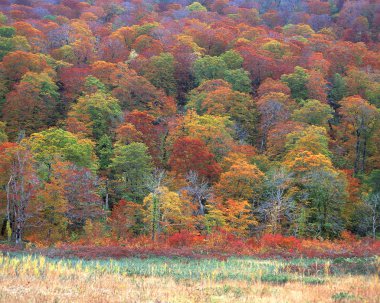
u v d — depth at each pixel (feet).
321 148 171.83
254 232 135.54
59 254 92.99
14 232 127.54
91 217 135.74
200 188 147.54
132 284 59.67
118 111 201.57
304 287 59.06
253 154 181.37
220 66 258.57
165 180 151.74
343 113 204.44
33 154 136.56
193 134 177.68
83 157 154.61
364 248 104.99
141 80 231.91
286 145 177.58
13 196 121.60
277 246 104.53
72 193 131.95
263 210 139.03
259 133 216.74
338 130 215.92
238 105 217.15
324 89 245.45
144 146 165.27
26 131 200.34
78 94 225.15
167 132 193.36
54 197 125.70
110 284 58.90
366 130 202.90
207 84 234.79
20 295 49.62
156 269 74.79
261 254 97.50
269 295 54.80
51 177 133.80
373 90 238.89
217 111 209.26
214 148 177.27
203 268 77.51
